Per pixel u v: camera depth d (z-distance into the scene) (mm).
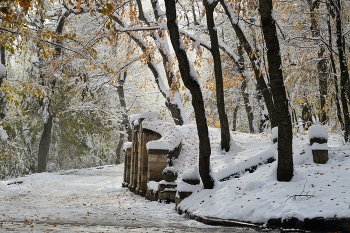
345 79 17188
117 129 48656
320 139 15672
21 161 39219
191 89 14719
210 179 15172
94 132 44469
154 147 20141
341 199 11156
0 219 11648
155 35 28938
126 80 49281
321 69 22891
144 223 11930
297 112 35125
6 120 33844
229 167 16625
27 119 41844
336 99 18812
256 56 22953
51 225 10555
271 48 13250
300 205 11273
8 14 11617
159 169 20156
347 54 21719
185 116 31953
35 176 33094
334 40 21828
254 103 35938
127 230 10117
